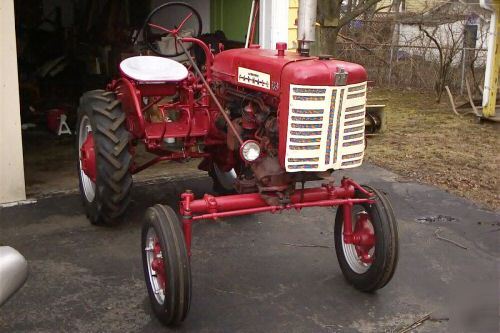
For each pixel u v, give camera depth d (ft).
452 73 43.73
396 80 47.80
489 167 23.29
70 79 32.53
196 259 13.89
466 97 41.68
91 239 14.90
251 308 11.62
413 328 11.02
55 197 17.92
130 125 15.62
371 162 23.65
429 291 12.50
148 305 11.67
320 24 26.58
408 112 36.29
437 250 14.69
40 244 14.51
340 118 10.96
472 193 19.74
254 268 13.47
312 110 10.72
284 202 11.34
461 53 44.09
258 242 15.01
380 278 11.65
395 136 29.01
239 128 12.68
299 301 11.95
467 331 10.94
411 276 13.20
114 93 16.16
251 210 11.15
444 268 13.65
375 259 11.62
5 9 15.89
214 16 27.68
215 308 11.59
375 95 43.29
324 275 13.16
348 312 11.55
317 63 10.90
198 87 15.72
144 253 11.23
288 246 14.78
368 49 48.19
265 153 11.68
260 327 10.93
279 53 12.08
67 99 30.55
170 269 10.18
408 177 21.48
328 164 11.08
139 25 32.04
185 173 20.80
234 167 15.71
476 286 12.75
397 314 11.51
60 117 26.09
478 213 17.56
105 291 12.19
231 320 11.15
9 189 17.20
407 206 18.07
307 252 14.42
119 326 10.87
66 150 23.52
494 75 31.65
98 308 11.50
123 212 15.37
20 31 34.01
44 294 11.99
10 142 16.85
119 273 13.03
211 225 16.10
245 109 12.41
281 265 13.65
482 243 15.21
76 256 13.88
